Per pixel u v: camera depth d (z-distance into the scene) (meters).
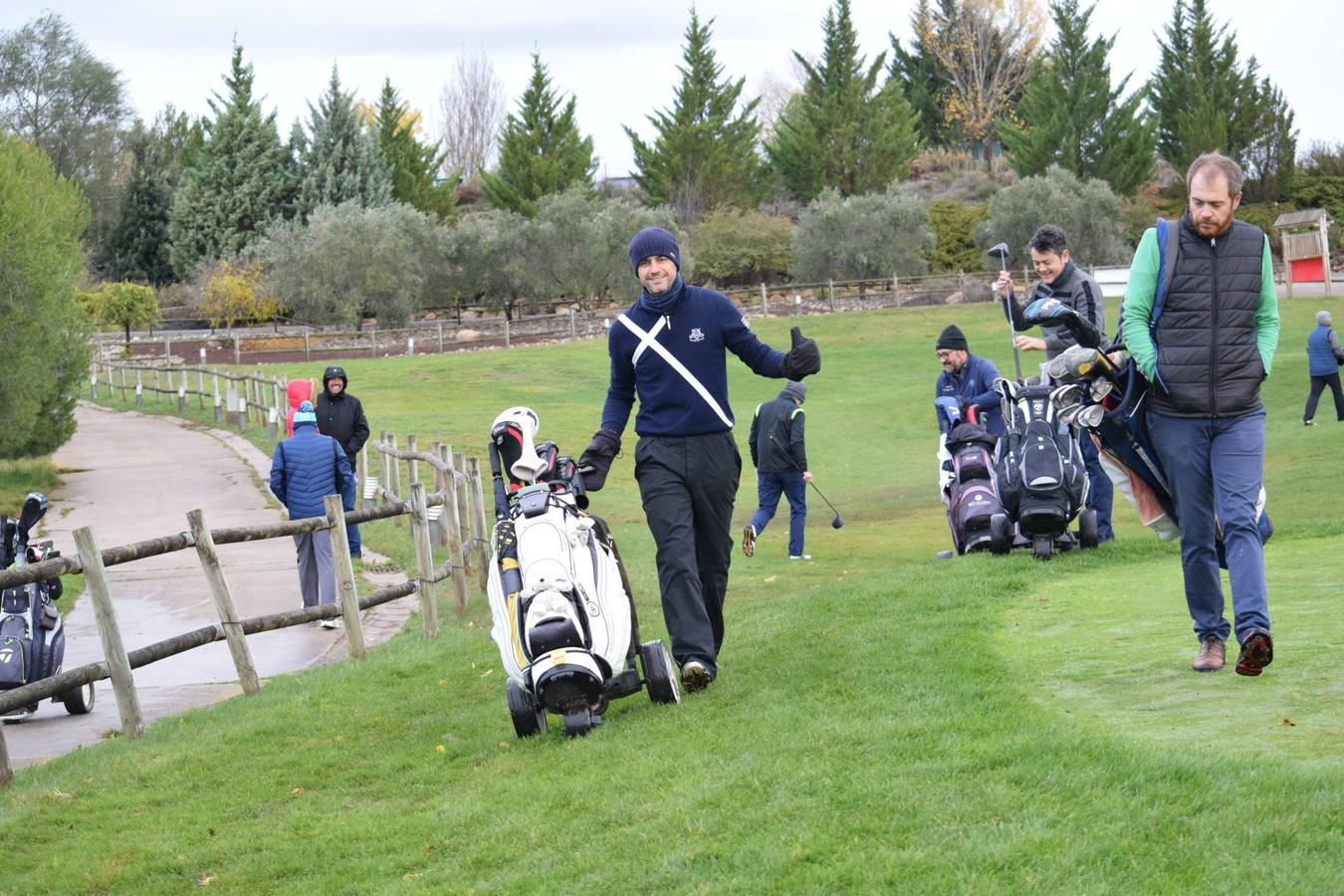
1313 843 3.74
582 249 53.44
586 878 4.25
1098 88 72.44
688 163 69.50
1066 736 4.86
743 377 38.09
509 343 46.47
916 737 5.15
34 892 5.04
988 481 10.45
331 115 61.94
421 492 10.41
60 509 19.28
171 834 5.54
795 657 7.02
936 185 78.38
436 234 52.75
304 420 12.11
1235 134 72.69
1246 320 5.60
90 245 66.50
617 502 19.70
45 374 21.61
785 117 79.25
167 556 14.83
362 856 4.98
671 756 5.43
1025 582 8.66
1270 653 5.45
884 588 8.84
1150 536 11.60
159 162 67.00
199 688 9.22
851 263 57.16
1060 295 9.54
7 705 6.71
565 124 69.00
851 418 29.94
